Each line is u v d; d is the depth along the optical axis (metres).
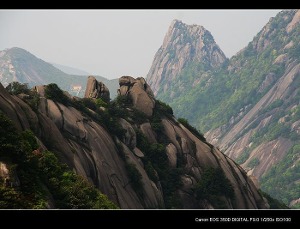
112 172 72.19
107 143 77.38
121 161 79.44
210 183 95.00
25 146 42.59
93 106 86.25
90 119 78.88
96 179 66.75
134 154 87.31
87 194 48.00
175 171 92.81
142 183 79.56
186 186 91.88
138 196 77.62
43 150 51.28
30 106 58.56
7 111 49.47
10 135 41.41
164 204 86.00
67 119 70.06
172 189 90.25
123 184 74.44
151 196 80.31
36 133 55.09
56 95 74.69
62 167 51.31
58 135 60.34
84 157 66.75
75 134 69.94
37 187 39.56
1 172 36.59
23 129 51.09
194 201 91.75
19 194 36.00
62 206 41.53
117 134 85.50
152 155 92.56
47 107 69.06
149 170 86.69
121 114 93.81
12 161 39.75
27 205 35.50
